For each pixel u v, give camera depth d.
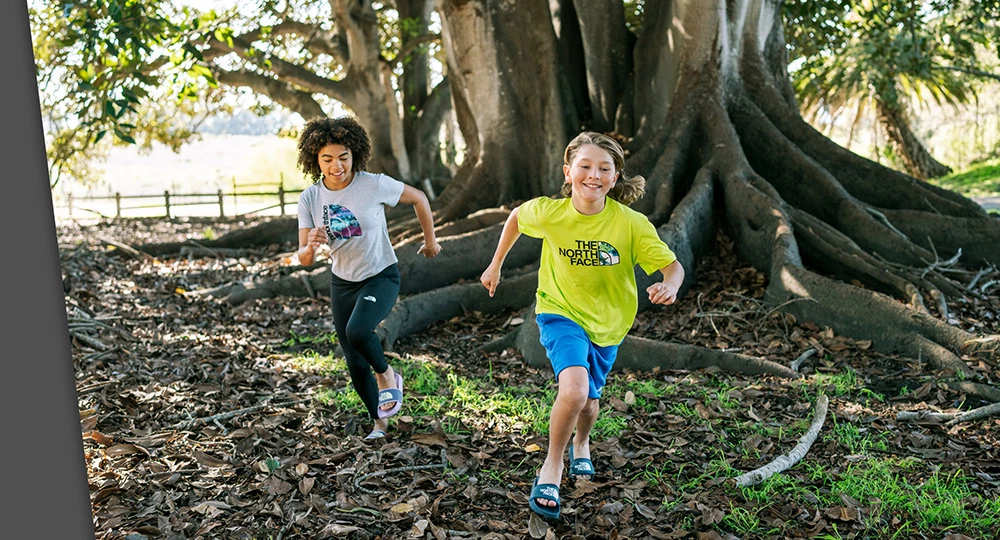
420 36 16.06
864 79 24.70
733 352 6.18
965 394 5.22
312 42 16.83
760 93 9.92
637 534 3.35
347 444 4.42
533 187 10.91
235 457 4.20
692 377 5.87
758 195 8.43
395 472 3.99
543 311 3.73
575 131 10.97
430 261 9.05
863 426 4.71
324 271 9.49
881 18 12.90
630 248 3.63
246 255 13.59
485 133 11.00
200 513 3.48
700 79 9.62
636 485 3.81
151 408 5.04
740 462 4.17
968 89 28.12
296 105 17.17
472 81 10.98
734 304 7.32
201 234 19.16
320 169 4.54
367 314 4.43
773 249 7.75
